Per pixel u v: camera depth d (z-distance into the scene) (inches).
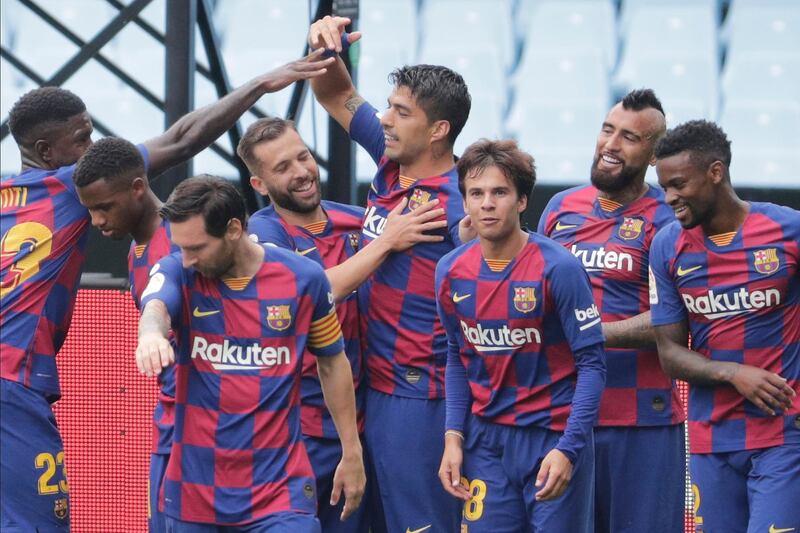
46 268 605.6
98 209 580.4
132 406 784.9
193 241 518.3
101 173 574.6
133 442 785.6
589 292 580.1
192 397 542.3
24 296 599.8
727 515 623.8
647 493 662.5
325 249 663.8
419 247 647.1
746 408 611.2
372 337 657.0
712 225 608.4
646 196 673.0
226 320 538.6
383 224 663.8
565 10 1395.2
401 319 649.6
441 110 646.5
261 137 644.7
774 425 605.3
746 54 1334.9
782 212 607.2
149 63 1227.2
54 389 614.9
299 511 537.3
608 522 670.5
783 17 1352.1
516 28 1395.2
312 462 646.5
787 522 590.9
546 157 1295.5
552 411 591.2
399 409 649.0
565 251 582.9
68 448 789.2
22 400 597.0
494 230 571.5
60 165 617.9
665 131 663.1
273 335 540.1
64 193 609.9
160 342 490.0
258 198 848.3
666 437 665.6
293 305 540.7
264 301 539.2
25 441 598.2
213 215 517.0
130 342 785.6
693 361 615.2
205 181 522.6
